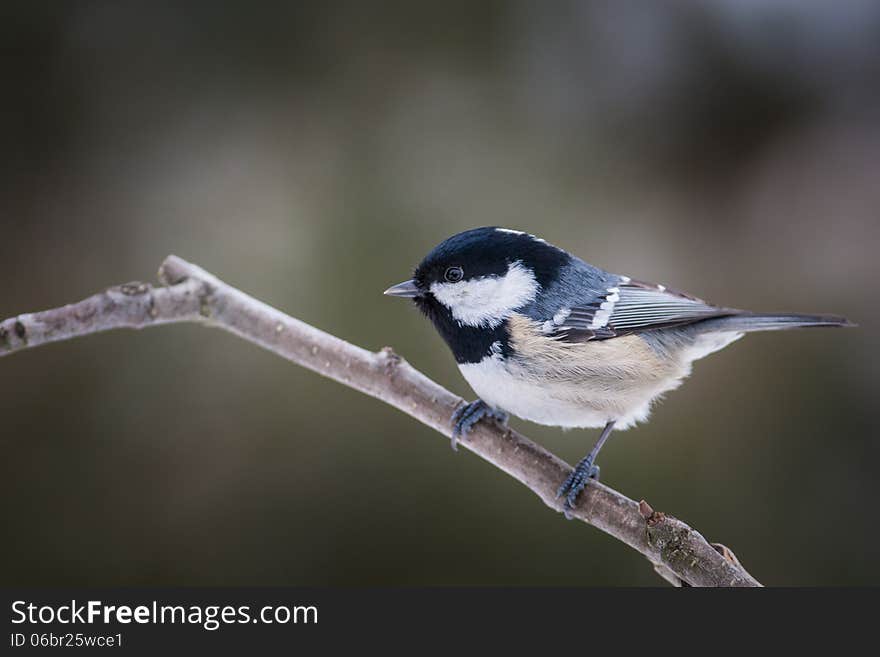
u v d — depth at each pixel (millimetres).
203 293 6840
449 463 10000
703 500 9875
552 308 7359
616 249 10992
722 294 10992
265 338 6949
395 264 10641
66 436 10062
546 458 6672
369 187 10930
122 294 6492
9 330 6133
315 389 10266
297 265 10688
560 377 7305
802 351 10391
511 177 11055
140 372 10289
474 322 7293
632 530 5965
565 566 9734
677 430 10109
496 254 7336
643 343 7641
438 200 10883
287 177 11055
